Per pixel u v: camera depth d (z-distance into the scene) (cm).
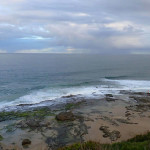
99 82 3972
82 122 1731
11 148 1275
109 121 1752
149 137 1072
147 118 1834
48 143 1345
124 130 1545
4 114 1970
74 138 1416
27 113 2003
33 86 3478
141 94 2895
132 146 752
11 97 2697
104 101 2508
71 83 3825
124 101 2509
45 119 1820
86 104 2372
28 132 1530
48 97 2747
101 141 1352
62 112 1900
